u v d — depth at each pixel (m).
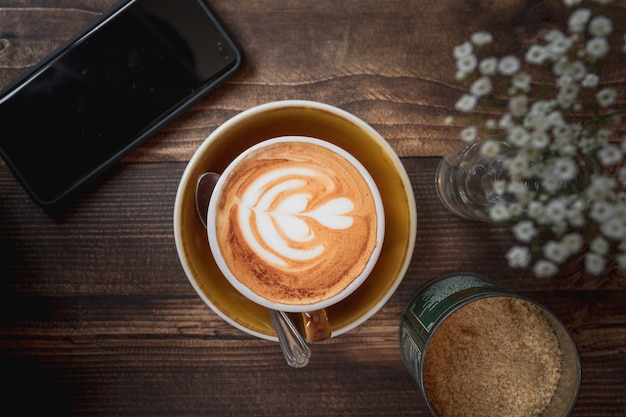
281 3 0.47
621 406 0.48
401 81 0.47
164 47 0.45
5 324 0.47
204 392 0.48
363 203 0.42
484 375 0.46
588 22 0.47
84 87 0.45
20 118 0.44
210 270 0.43
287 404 0.48
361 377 0.48
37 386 0.47
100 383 0.47
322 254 0.41
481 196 0.45
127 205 0.47
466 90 0.47
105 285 0.47
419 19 0.47
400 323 0.47
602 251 0.40
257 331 0.42
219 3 0.46
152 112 0.45
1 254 0.47
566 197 0.40
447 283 0.44
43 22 0.46
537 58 0.41
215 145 0.41
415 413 0.47
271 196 0.41
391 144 0.47
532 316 0.46
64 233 0.47
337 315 0.42
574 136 0.39
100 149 0.45
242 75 0.46
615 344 0.48
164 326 0.47
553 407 0.45
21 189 0.47
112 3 0.46
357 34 0.47
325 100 0.47
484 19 0.47
